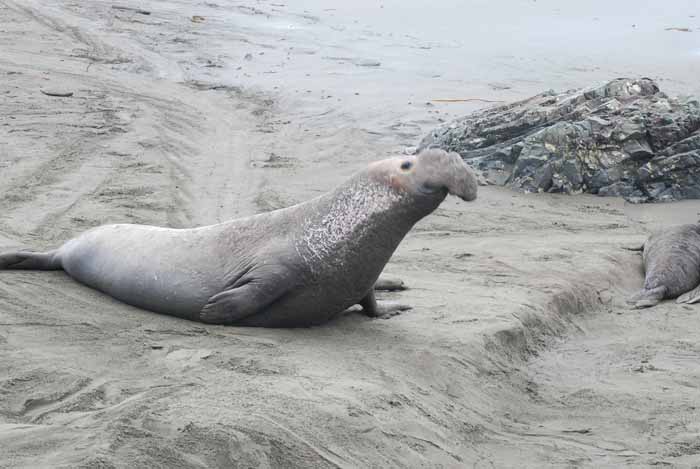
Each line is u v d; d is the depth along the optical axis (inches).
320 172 588.4
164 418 198.7
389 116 733.9
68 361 236.1
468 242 467.8
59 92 703.1
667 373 316.2
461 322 322.7
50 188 481.1
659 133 605.9
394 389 252.8
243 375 237.6
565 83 850.8
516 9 1238.9
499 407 277.6
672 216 555.2
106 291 299.9
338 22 1117.7
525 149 599.2
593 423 274.2
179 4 1146.0
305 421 215.3
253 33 1014.4
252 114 729.6
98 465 175.2
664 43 1029.2
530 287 382.6
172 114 698.8
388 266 411.2
